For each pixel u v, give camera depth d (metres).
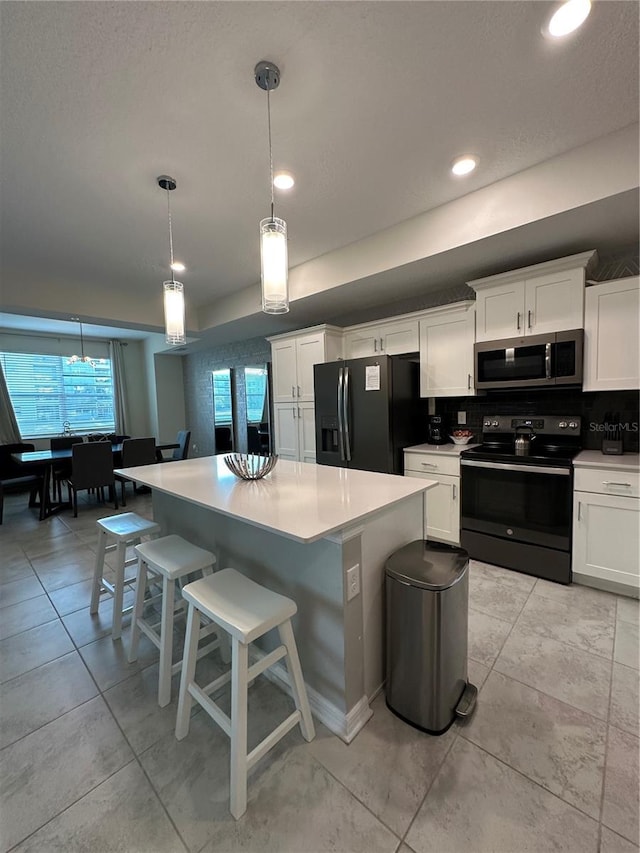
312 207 2.38
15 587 2.59
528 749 1.29
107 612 2.26
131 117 1.60
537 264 2.49
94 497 5.23
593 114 1.64
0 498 3.97
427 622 1.33
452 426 3.40
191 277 3.61
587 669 1.65
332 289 3.19
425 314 3.13
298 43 1.29
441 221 2.40
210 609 1.24
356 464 3.26
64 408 6.51
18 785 1.21
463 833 1.04
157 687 1.64
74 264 3.20
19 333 6.00
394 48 1.32
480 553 2.71
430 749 1.30
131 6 1.15
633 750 1.27
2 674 1.73
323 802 1.13
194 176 2.04
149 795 1.17
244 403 5.88
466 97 1.54
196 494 1.66
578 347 2.35
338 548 1.31
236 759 1.10
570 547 2.34
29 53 1.28
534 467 2.41
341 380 3.27
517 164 1.99
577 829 1.04
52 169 1.93
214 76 1.41
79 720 1.47
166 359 7.12
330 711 1.40
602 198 1.81
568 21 1.22
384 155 1.90
